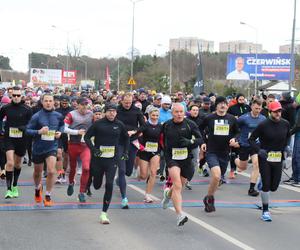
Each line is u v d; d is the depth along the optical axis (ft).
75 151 30.58
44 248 21.08
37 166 28.43
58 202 30.35
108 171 25.54
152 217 26.96
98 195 32.78
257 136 26.73
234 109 42.22
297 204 31.30
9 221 25.50
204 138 30.04
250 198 32.99
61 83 213.25
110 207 29.25
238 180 40.11
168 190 26.71
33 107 43.16
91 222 25.64
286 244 22.34
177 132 25.12
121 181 29.12
